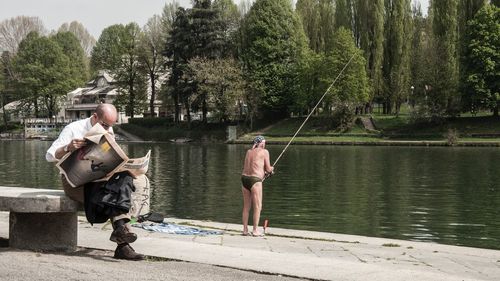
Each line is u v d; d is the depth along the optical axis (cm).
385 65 7000
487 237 1325
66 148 553
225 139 6775
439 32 6412
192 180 2639
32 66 8712
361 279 505
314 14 7675
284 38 7106
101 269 525
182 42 7050
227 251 629
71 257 586
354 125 6600
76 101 10481
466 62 6088
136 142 7094
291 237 988
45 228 622
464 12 6350
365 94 6488
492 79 6031
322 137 6372
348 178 2669
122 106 8312
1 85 9062
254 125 7194
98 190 555
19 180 2647
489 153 4416
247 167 1011
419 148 5278
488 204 1823
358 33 7062
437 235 1356
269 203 1873
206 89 6688
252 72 6994
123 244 577
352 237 1002
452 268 727
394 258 788
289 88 7031
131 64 8131
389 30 6931
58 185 2445
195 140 6969
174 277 498
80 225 953
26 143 6938
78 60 11244
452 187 2280
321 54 6662
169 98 7762
